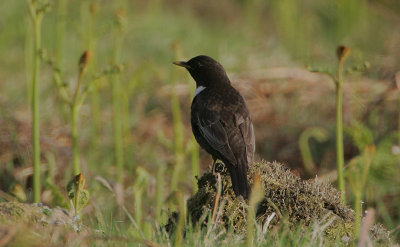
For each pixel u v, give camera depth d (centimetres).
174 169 1145
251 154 822
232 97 898
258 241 612
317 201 684
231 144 839
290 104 1411
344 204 722
